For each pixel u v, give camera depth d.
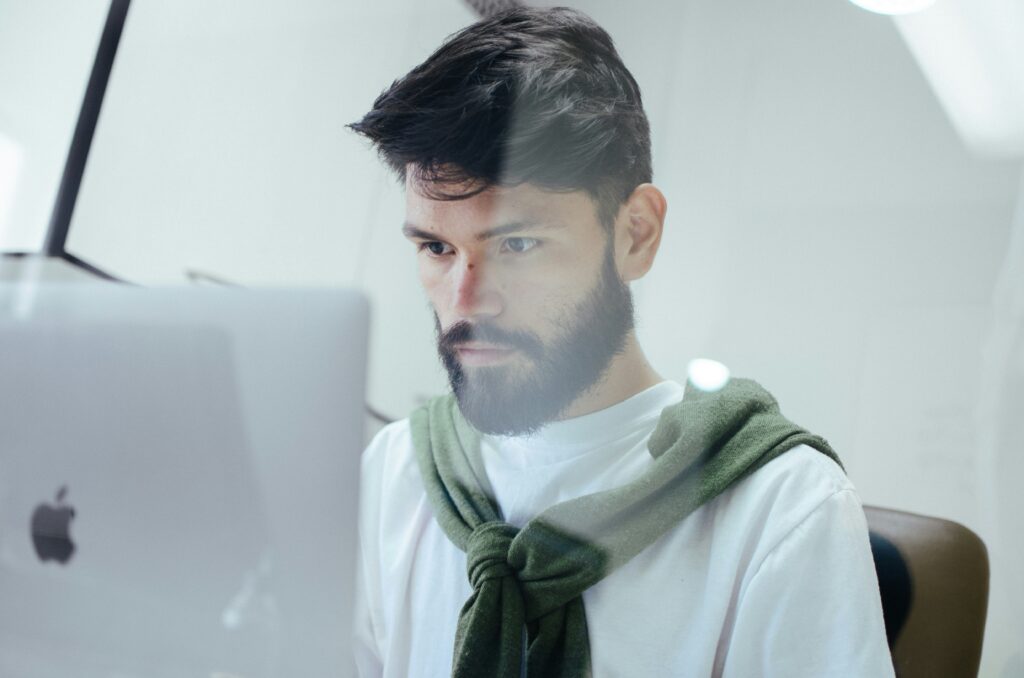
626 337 1.06
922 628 0.94
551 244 1.03
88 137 1.81
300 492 0.60
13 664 0.68
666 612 0.91
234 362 0.61
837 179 1.37
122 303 0.64
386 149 1.08
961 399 1.29
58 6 1.86
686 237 1.41
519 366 1.04
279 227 1.72
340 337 0.60
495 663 0.90
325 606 0.61
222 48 1.78
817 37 1.41
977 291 1.29
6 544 0.68
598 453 1.00
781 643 0.86
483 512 1.00
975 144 1.32
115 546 0.65
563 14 1.07
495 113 1.03
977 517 1.27
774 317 1.37
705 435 0.96
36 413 0.66
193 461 0.62
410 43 1.62
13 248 1.80
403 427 1.14
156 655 0.64
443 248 1.07
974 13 1.32
